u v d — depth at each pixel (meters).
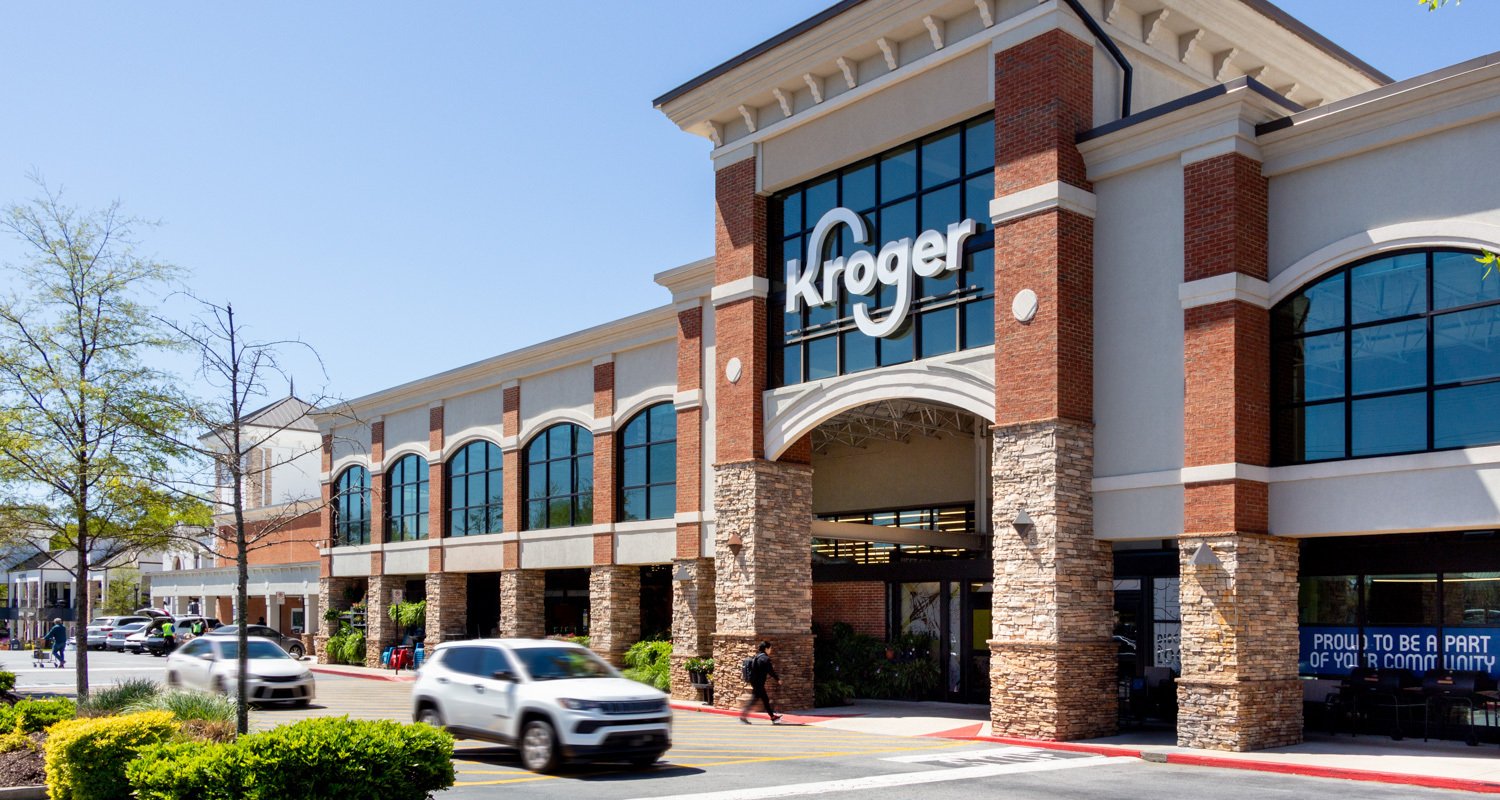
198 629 50.09
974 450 29.08
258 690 25.56
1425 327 17.80
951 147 23.50
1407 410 17.94
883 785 15.06
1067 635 20.27
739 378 26.89
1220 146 19.47
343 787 10.93
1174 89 23.84
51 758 12.32
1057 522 20.28
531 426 36.59
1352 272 18.78
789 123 26.33
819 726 23.08
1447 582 19.86
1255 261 19.50
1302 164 19.28
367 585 48.38
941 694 27.67
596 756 15.92
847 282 25.05
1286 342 19.48
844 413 27.80
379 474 44.12
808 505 27.14
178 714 17.53
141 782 11.17
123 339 21.62
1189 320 19.66
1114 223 21.16
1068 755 18.55
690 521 29.59
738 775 15.97
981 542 28.08
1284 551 19.33
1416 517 17.52
